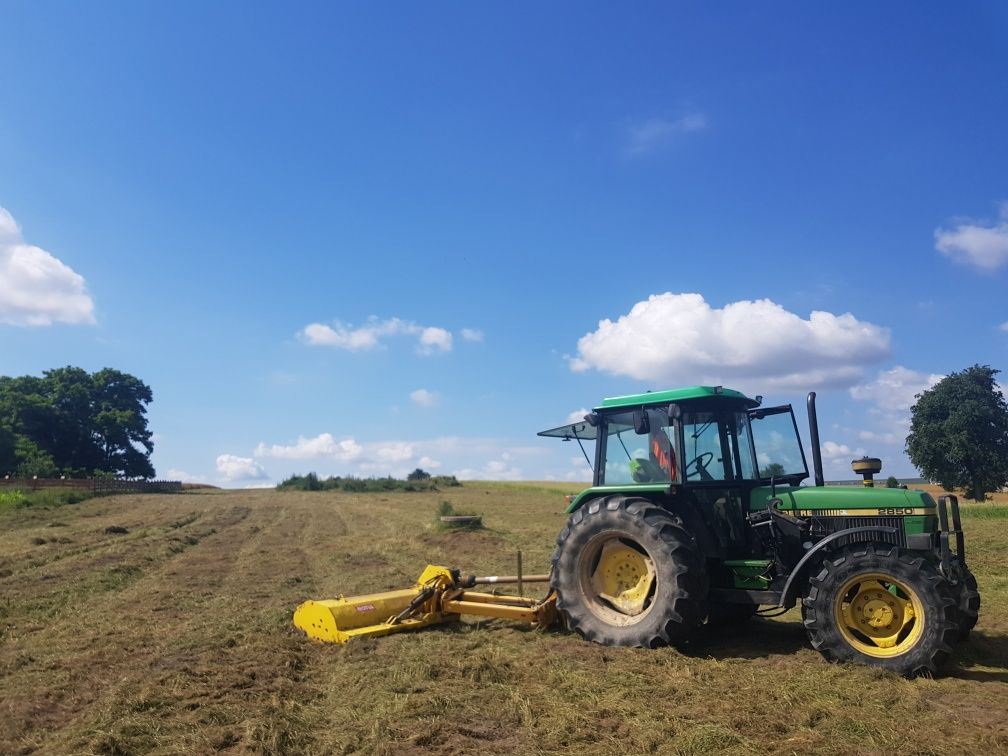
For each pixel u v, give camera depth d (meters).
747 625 6.93
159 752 3.95
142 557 12.49
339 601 6.65
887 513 5.82
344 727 4.31
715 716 4.27
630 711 4.41
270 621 7.21
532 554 12.67
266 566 11.62
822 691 4.70
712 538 6.41
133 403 64.88
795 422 6.97
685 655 5.77
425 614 6.82
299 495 39.75
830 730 4.07
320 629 6.45
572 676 5.11
